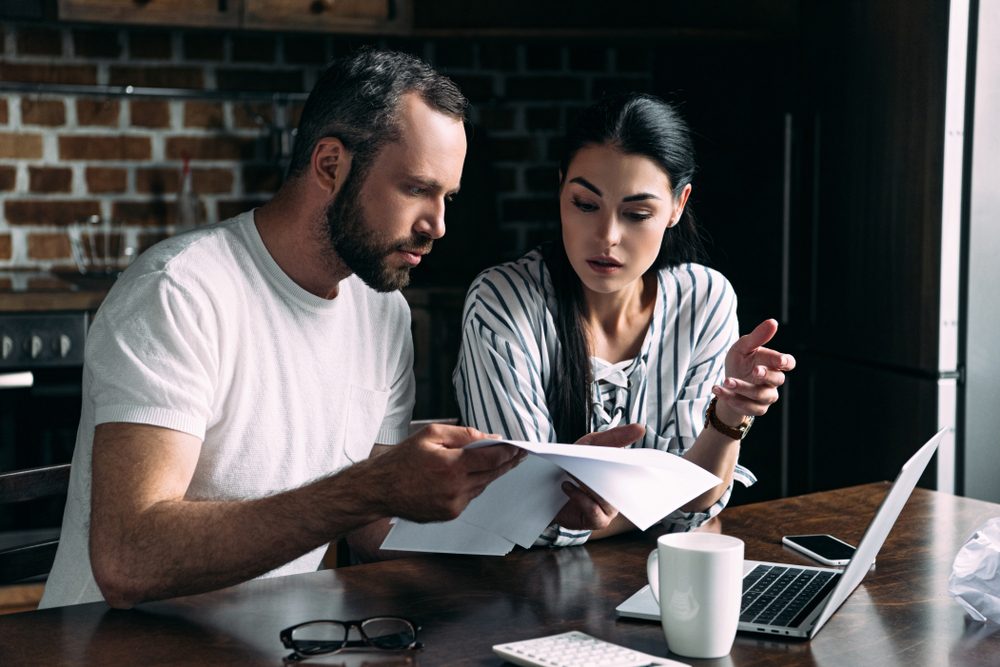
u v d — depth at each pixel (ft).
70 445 9.35
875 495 5.41
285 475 4.73
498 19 11.32
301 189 4.53
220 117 11.21
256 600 3.86
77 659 3.32
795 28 9.87
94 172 10.89
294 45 11.35
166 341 4.17
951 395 8.44
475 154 11.75
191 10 10.09
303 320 4.71
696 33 10.09
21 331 9.13
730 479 5.02
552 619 3.70
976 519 4.98
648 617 3.67
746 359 4.76
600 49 12.16
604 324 5.49
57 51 10.67
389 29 10.62
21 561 4.65
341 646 3.38
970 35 8.20
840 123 9.34
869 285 9.07
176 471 4.01
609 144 4.93
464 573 4.19
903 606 3.85
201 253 4.47
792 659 3.36
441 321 10.32
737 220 10.65
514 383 5.11
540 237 12.16
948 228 8.32
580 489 4.27
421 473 3.54
